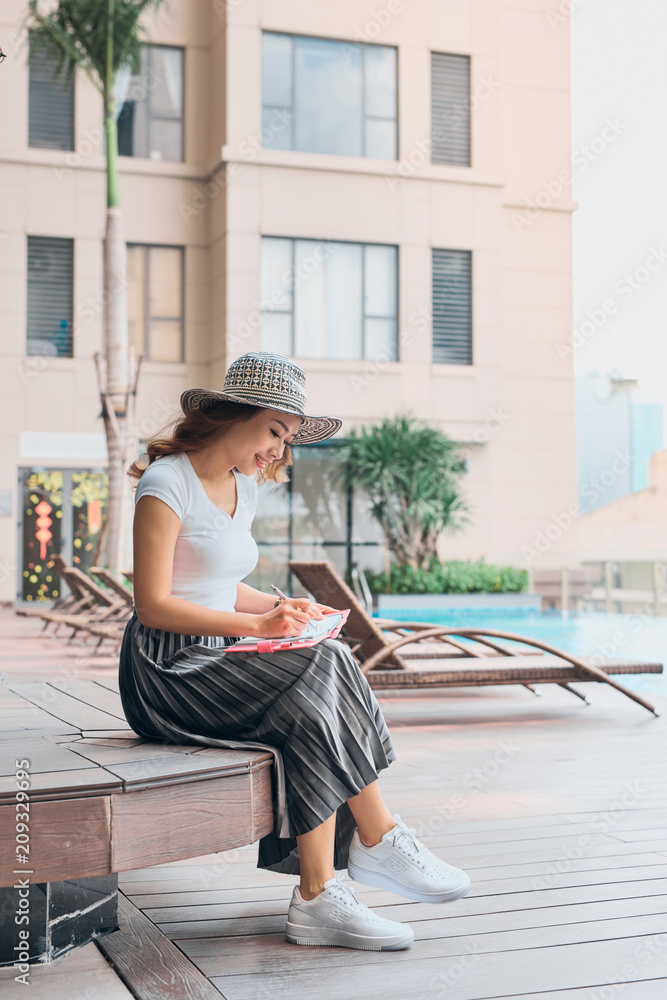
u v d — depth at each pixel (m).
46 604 13.53
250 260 13.53
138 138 13.98
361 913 1.74
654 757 3.62
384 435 13.10
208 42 14.16
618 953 1.71
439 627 5.08
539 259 15.12
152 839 1.52
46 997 1.52
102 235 13.63
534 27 15.24
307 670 1.77
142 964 1.65
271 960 1.68
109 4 11.09
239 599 2.04
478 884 2.10
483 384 14.44
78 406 13.50
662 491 17.34
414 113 14.30
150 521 1.77
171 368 13.91
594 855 2.32
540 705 5.13
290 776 1.76
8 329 13.26
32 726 2.08
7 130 13.34
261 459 1.87
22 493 13.51
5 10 13.34
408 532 13.27
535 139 15.19
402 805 2.84
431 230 14.32
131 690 1.85
